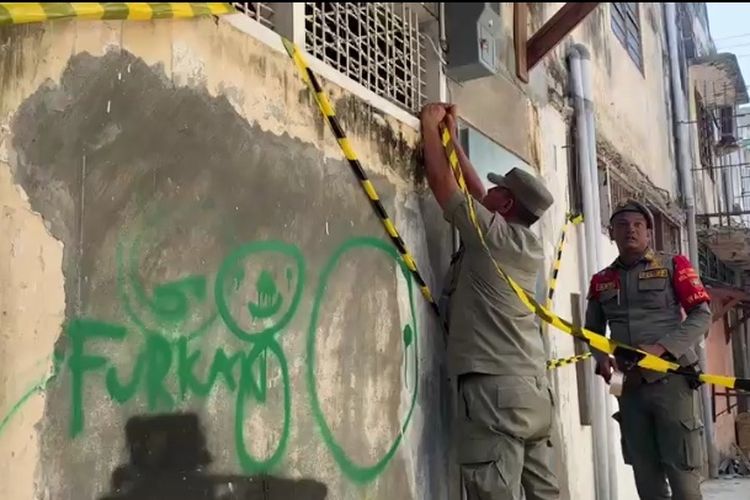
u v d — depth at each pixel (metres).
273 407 2.68
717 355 11.58
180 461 2.29
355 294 3.18
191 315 2.37
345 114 3.22
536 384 3.51
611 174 7.49
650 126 9.25
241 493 2.51
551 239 5.50
